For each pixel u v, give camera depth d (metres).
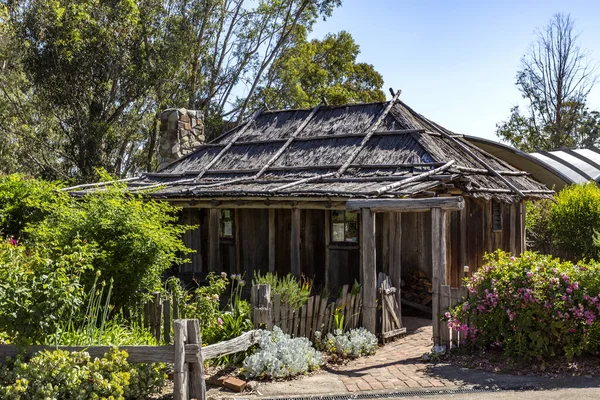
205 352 6.09
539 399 6.03
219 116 31.36
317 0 32.59
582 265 7.80
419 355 8.38
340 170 12.40
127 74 27.27
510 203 13.11
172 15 28.83
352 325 9.05
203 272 14.16
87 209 8.87
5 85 28.09
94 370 5.79
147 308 8.05
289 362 7.09
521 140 40.88
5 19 26.30
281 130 15.69
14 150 28.56
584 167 21.80
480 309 7.76
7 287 5.90
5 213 12.39
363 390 6.60
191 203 12.74
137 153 31.52
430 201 8.57
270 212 12.31
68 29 25.88
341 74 40.53
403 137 13.12
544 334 7.39
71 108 26.78
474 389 6.54
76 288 6.45
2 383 5.70
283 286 8.46
